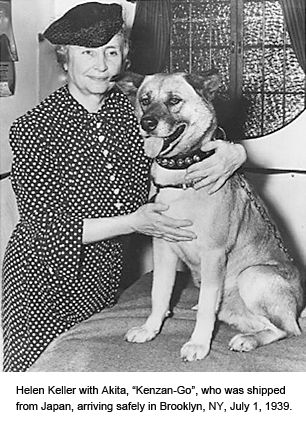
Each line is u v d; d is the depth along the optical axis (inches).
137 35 118.6
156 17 118.5
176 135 63.5
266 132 120.1
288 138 119.3
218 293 64.3
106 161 67.6
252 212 70.3
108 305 74.3
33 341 71.3
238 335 65.9
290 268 72.6
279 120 119.5
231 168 63.8
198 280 69.4
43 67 102.6
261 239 70.8
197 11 118.6
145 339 65.6
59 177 66.8
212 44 120.0
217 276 64.2
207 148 63.4
